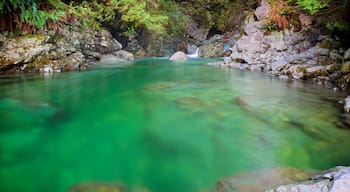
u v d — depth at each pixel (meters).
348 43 8.95
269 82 8.23
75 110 5.25
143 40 15.10
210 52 15.21
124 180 3.11
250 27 11.40
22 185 2.95
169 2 15.58
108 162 3.46
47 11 8.98
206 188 3.00
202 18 17.39
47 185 2.96
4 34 7.93
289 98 6.37
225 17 17.20
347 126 4.69
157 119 4.93
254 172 3.27
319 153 3.77
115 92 6.69
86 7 10.73
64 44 9.38
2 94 6.12
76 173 3.20
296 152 3.79
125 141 4.04
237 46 11.69
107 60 11.72
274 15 10.67
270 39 10.71
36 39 8.37
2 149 3.64
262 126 4.69
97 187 2.96
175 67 11.14
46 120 4.68
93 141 3.99
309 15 10.15
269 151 3.81
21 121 4.58
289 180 3.06
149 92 6.77
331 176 2.77
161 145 3.94
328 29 9.60
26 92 6.37
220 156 3.66
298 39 10.12
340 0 8.84
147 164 3.44
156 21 12.53
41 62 8.52
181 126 4.64
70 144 3.87
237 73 9.82
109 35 12.50
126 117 4.98
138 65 11.46
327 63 8.52
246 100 6.19
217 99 6.24
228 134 4.35
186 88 7.31
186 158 3.60
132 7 11.40
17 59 7.95
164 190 2.96
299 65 8.88
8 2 7.64
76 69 9.36
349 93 6.75
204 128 4.58
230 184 3.02
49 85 7.13
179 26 15.87
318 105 5.84
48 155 3.55
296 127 4.64
